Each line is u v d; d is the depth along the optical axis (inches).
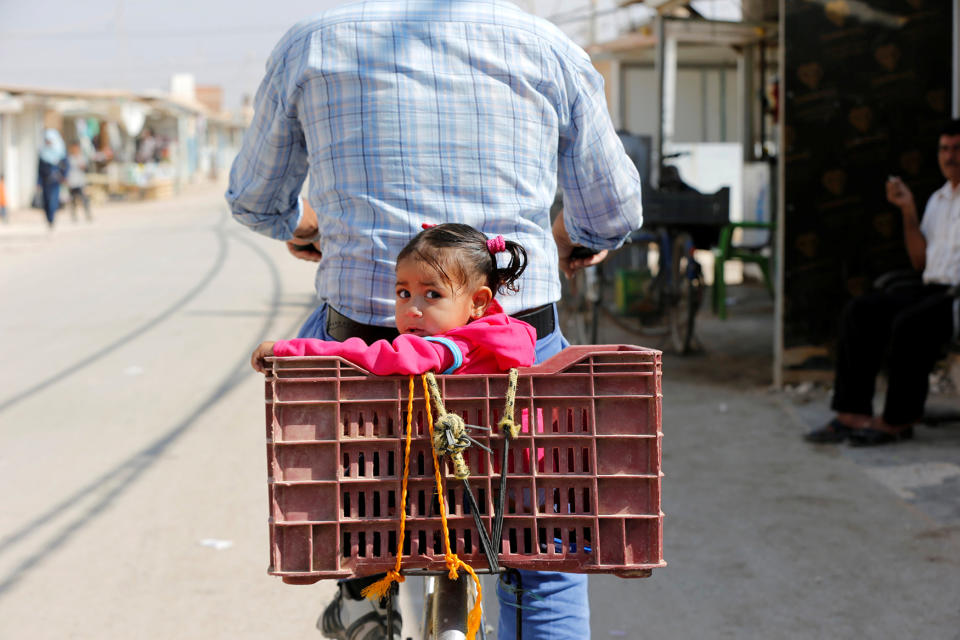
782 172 265.0
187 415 250.4
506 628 91.5
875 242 263.7
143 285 509.7
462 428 67.1
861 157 262.2
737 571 153.1
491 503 68.8
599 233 93.3
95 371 302.5
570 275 108.3
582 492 68.9
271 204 95.7
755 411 249.6
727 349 337.4
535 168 85.0
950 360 261.1
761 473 199.6
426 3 83.7
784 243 267.4
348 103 82.4
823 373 269.6
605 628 136.9
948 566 152.0
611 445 68.9
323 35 83.7
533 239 85.3
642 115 719.7
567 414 69.4
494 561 68.3
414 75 81.7
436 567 68.9
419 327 75.4
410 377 68.4
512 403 67.8
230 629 137.9
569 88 85.7
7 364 316.2
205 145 2278.5
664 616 139.7
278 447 68.2
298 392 68.2
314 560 68.5
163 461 212.4
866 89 260.1
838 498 183.5
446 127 82.0
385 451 68.9
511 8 84.9
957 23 256.7
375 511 72.5
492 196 82.7
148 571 157.1
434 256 74.3
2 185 954.7
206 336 359.3
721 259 402.3
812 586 146.9
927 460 202.8
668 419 244.1
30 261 633.0
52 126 1269.7
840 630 133.0
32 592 149.6
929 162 260.7
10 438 231.3
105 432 235.5
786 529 169.0
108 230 893.2
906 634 131.3
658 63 374.6
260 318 398.9
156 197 1444.4
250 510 182.9
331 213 85.0
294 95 85.3
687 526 171.9
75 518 179.6
